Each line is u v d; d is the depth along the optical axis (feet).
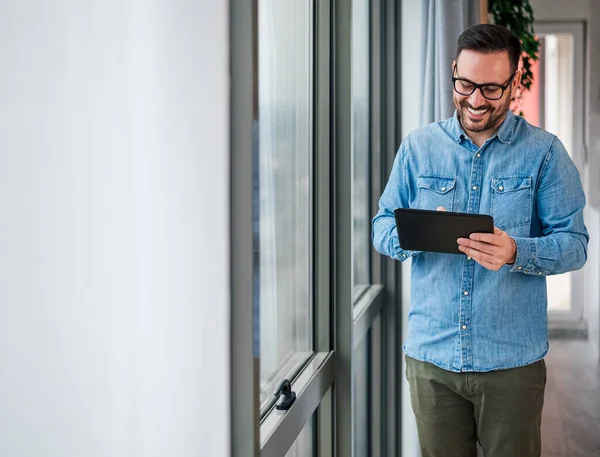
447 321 6.26
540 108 9.07
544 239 5.95
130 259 2.63
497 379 6.15
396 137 9.52
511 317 6.12
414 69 9.42
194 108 3.13
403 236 5.78
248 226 3.59
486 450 6.40
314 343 6.77
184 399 3.08
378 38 9.32
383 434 9.69
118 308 2.56
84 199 2.35
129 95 2.60
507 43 5.93
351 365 6.82
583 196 6.27
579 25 8.89
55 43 2.20
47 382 2.21
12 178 2.06
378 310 9.25
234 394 3.65
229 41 3.54
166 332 2.91
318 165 6.64
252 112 3.55
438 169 6.38
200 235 3.21
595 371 9.11
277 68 5.54
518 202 6.13
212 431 3.39
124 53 2.57
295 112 6.10
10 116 2.04
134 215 2.65
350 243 6.73
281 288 5.78
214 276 3.38
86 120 2.35
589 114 8.95
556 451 9.26
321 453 6.86
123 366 2.60
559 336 9.21
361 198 9.13
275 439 4.77
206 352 3.30
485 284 6.13
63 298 2.26
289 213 5.98
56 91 2.21
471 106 6.02
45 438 2.20
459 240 5.62
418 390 6.53
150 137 2.76
